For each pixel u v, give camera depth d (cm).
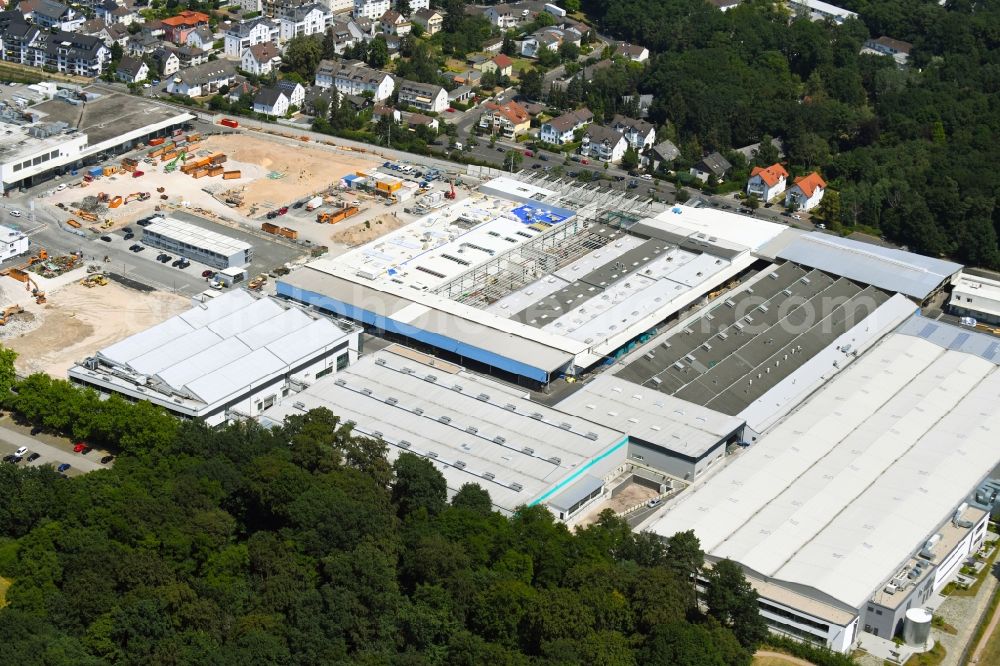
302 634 19838
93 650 19475
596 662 19700
